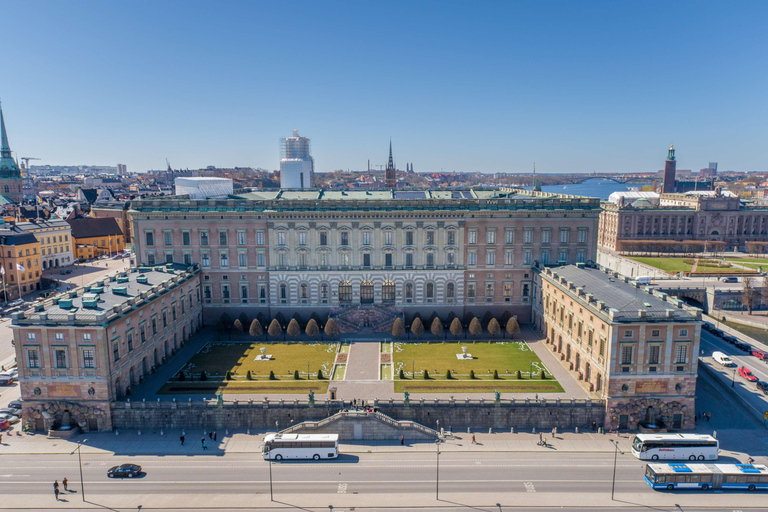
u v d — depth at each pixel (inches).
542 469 3070.9
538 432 3496.6
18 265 5693.9
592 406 3491.6
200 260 5132.9
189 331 4867.1
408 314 5177.2
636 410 3462.1
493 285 5172.2
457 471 3051.2
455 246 5088.6
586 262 5054.1
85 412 3464.6
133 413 3499.0
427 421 3553.2
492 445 3341.5
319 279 5113.2
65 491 2847.0
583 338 3882.9
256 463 3142.2
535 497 2805.1
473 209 5039.4
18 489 2866.6
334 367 4200.3
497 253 5113.2
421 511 2689.5
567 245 5123.0
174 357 4416.8
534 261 5137.8
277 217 5034.5
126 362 3695.9
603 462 3144.7
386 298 5187.0
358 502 2765.7
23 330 3400.6
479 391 3757.4
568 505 2738.7
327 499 2792.8
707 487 2871.6
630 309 3484.3
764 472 2878.9
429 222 5049.2
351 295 5152.6
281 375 4047.7
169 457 3201.3
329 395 3703.3
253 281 5147.6
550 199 5128.0
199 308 5118.1
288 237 5068.9
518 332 4832.7
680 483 2859.3
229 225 5064.0
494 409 3526.1
